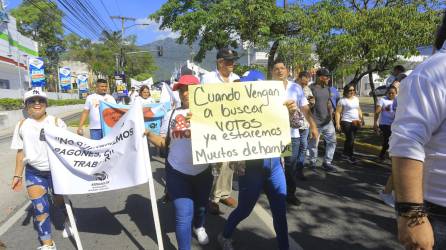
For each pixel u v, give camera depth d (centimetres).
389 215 479
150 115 673
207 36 1777
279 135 334
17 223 498
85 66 6994
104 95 766
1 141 1327
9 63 3014
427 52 1123
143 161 345
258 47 1452
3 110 2072
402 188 161
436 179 171
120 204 553
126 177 351
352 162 786
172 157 348
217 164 480
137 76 8075
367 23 872
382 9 852
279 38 1344
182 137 343
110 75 6550
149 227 459
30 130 382
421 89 161
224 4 1483
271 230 438
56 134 345
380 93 2861
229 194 511
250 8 1383
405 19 850
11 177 749
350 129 786
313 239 410
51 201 567
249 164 346
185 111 352
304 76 699
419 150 159
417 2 920
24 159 383
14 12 4997
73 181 353
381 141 982
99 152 352
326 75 706
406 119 163
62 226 475
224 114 329
